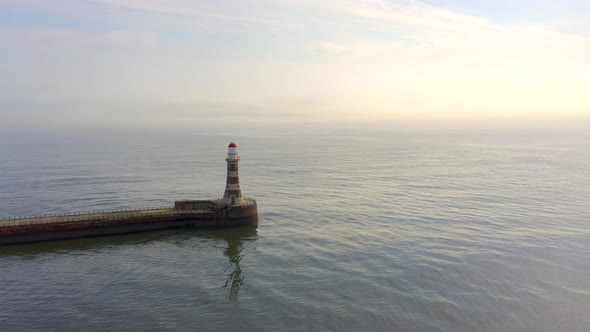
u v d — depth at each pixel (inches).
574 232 2222.0
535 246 1985.7
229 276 1684.3
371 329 1263.5
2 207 2795.3
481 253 1889.8
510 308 1392.7
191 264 1840.6
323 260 1831.9
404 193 3388.3
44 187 3543.3
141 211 2487.7
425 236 2154.3
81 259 1916.8
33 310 1387.8
